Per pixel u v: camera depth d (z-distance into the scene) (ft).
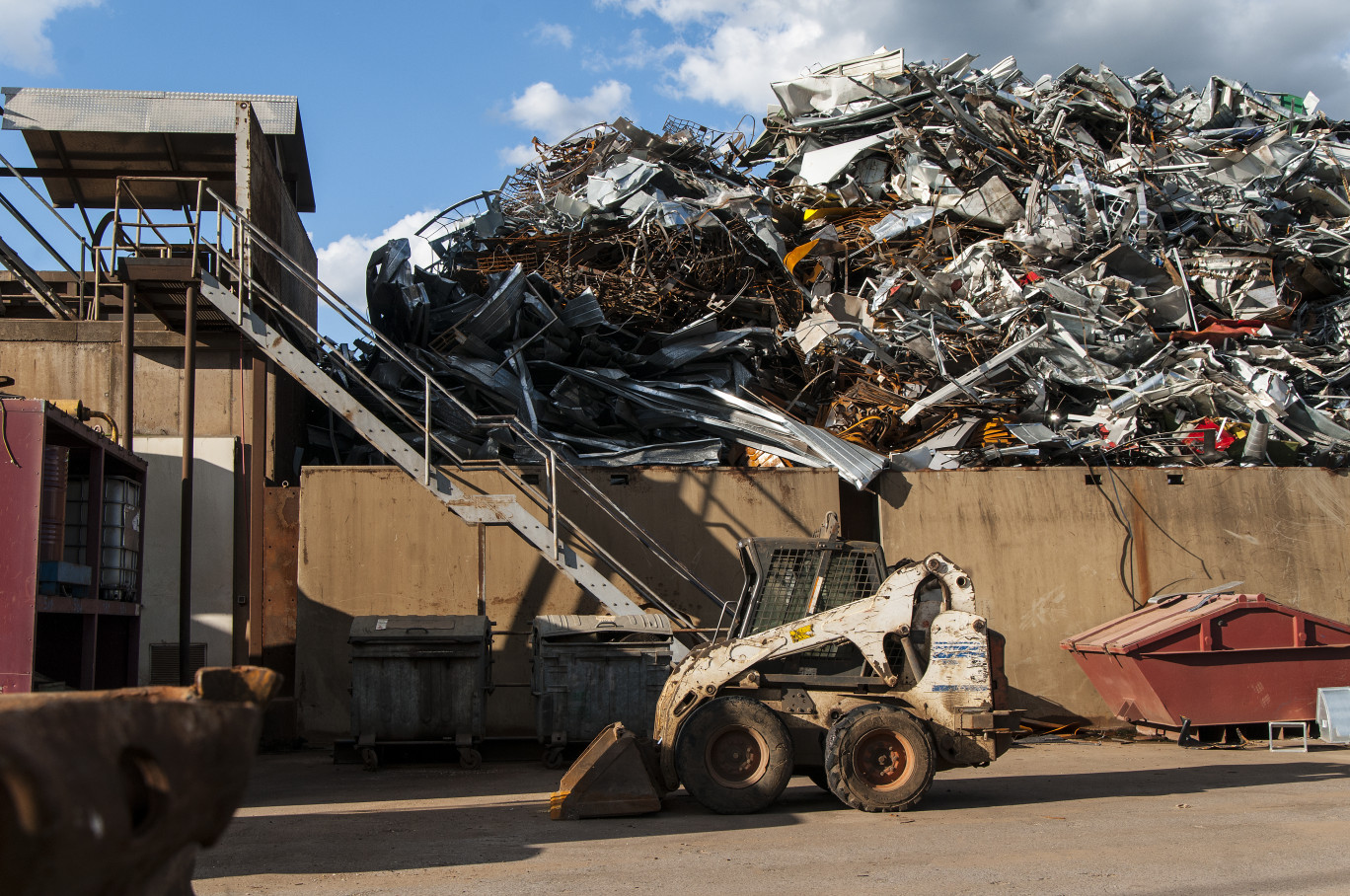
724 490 51.08
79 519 31.14
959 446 55.67
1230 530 53.06
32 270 53.52
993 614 51.39
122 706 5.98
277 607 49.73
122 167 62.03
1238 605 43.88
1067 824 25.84
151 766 6.23
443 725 40.06
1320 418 56.95
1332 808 27.73
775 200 78.95
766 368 65.21
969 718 28.89
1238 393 57.00
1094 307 62.39
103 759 5.66
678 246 67.51
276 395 51.75
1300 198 80.79
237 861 21.80
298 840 24.45
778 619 30.50
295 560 50.24
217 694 8.78
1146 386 57.57
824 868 20.62
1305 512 53.67
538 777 37.99
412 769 40.32
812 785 34.58
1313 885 18.60
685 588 49.96
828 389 62.80
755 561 30.94
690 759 28.09
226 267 46.29
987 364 58.34
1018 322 62.39
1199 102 94.02
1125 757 41.55
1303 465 56.08
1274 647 43.73
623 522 47.32
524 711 48.29
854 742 28.02
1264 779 34.58
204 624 48.93
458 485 49.67
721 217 69.46
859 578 30.73
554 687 40.68
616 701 40.75
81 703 5.82
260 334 43.39
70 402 35.06
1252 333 65.41
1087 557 52.21
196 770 6.46
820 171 80.84
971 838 24.02
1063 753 43.32
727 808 27.96
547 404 56.18
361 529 48.83
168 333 51.31
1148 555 52.44
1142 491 52.95
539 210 74.54
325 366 57.36
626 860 21.65
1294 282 75.25
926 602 30.04
